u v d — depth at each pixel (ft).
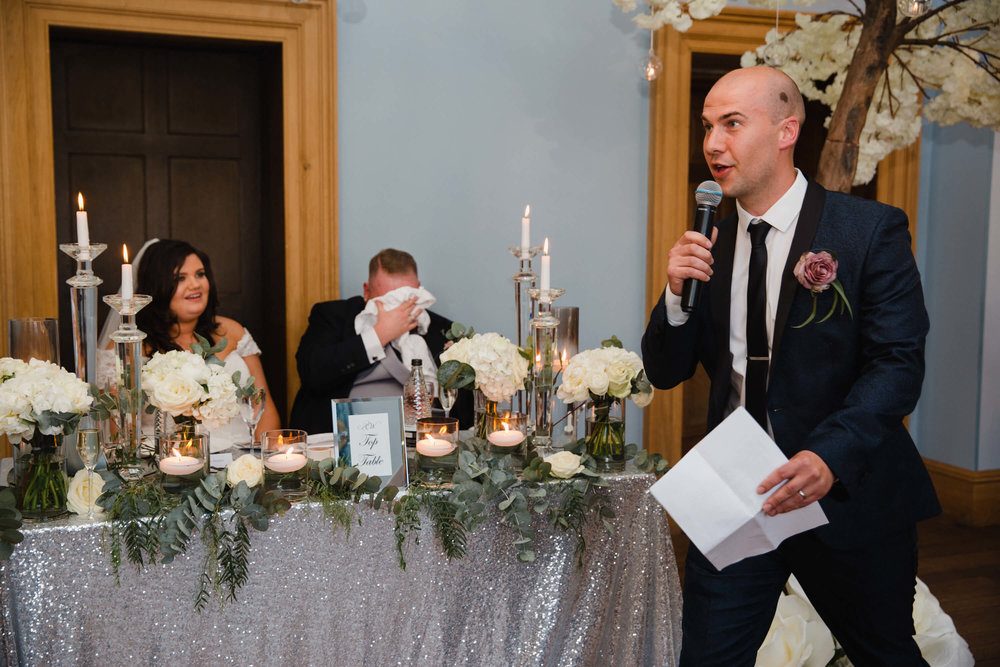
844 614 5.78
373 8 12.19
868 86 9.44
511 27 12.75
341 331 10.98
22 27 10.85
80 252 6.21
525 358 7.43
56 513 5.74
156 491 5.94
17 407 5.51
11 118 10.89
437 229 12.69
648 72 10.88
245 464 6.09
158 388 5.94
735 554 5.24
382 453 6.53
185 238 12.97
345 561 6.35
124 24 11.26
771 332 5.89
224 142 13.02
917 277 5.48
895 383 5.13
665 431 13.60
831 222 5.69
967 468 14.32
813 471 4.91
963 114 11.07
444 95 12.56
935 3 13.12
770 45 10.59
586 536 7.03
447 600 6.65
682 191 13.39
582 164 13.20
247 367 10.42
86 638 5.78
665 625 7.12
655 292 13.41
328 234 12.05
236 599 6.07
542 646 6.93
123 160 12.62
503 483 6.52
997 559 12.38
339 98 12.16
